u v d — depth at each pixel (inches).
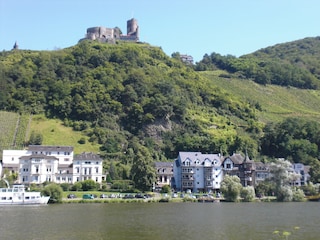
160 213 4527.6
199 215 4347.9
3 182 6879.9
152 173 7096.5
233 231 3297.2
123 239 2955.2
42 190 5935.0
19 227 3469.5
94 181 7372.1
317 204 5940.0
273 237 3041.3
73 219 3976.4
